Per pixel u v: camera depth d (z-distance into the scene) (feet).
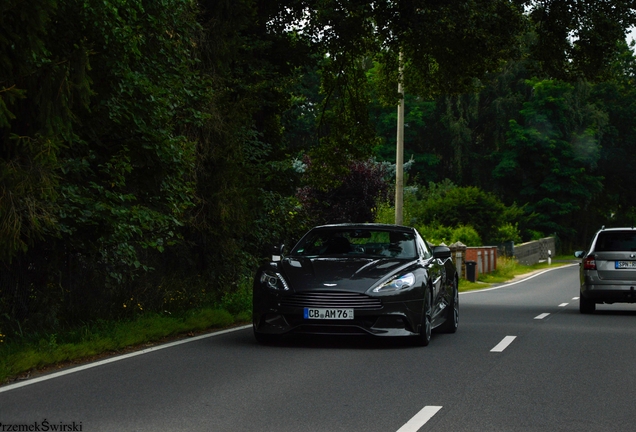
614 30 72.84
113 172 38.04
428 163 238.89
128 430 20.71
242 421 21.91
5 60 29.63
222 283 56.18
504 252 168.45
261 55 67.15
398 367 31.42
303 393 25.94
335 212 129.49
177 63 44.86
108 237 36.96
